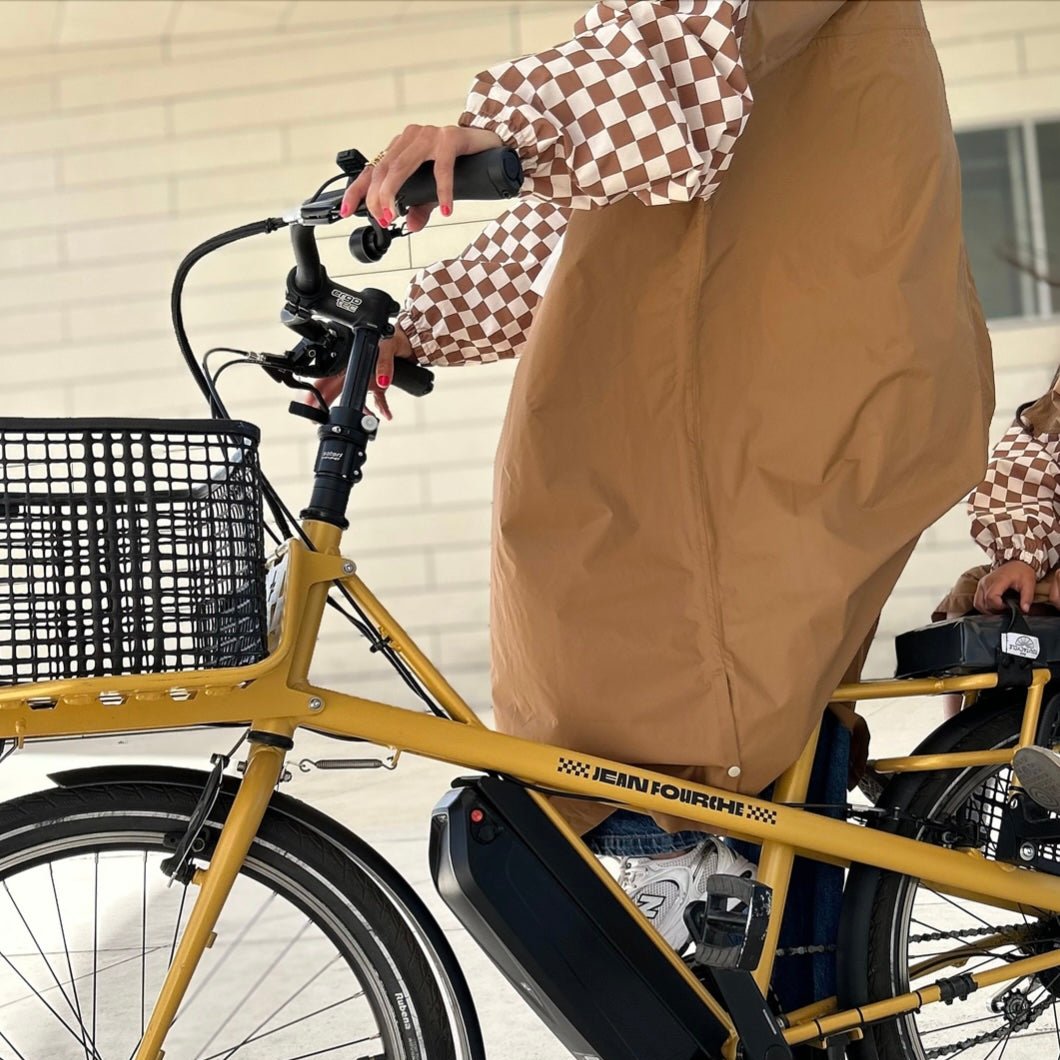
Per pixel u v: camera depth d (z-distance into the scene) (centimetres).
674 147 115
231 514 106
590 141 115
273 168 594
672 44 118
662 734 128
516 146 113
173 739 414
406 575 589
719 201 127
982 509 156
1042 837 137
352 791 318
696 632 128
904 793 146
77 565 102
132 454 102
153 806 121
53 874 129
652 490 128
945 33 566
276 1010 139
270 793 120
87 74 596
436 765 342
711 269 126
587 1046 125
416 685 126
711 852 137
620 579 128
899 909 139
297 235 119
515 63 116
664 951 127
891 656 541
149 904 130
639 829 140
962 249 131
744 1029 126
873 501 127
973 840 141
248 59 593
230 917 138
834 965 142
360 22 590
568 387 126
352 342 126
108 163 598
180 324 124
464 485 588
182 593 103
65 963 130
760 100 128
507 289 154
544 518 128
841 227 125
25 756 397
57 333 600
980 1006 177
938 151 127
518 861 122
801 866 141
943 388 127
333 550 122
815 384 125
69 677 102
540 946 122
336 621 568
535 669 129
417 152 109
